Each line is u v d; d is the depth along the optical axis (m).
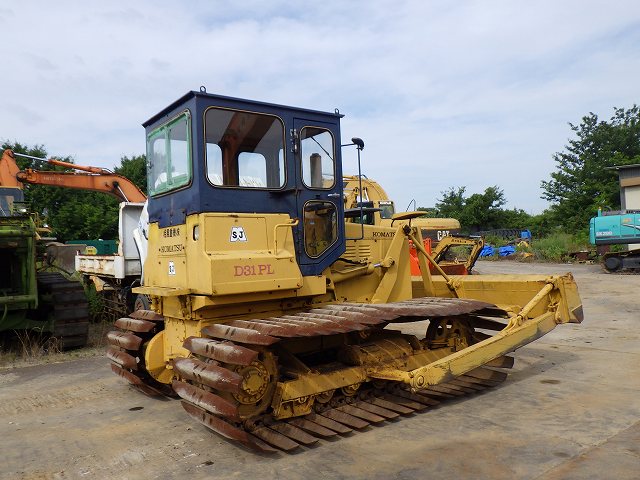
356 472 3.87
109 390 6.42
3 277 8.74
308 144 5.40
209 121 4.83
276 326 4.32
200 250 4.66
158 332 6.04
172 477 3.94
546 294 6.03
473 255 14.95
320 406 4.92
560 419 4.76
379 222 11.45
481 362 5.21
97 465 4.22
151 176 5.68
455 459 4.01
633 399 5.24
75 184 12.67
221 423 4.24
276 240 5.00
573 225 33.28
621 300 11.98
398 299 6.20
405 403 5.25
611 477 3.59
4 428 5.19
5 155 12.08
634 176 25.44
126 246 11.34
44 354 8.54
